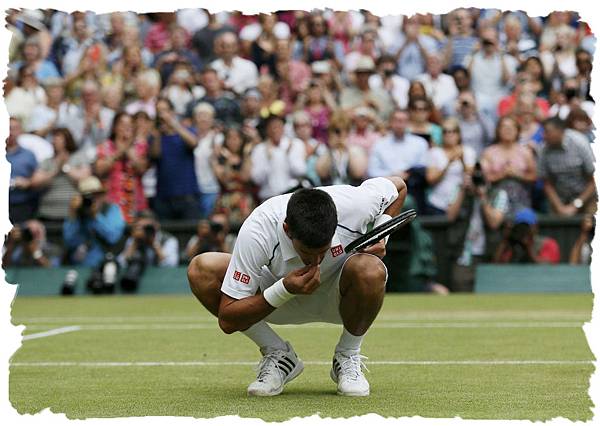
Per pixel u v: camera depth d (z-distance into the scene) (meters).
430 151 20.14
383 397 7.07
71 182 20.81
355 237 6.91
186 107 21.19
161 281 20.34
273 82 21.41
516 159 20.23
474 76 21.14
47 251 20.66
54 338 11.97
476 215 19.95
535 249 19.94
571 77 20.84
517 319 14.38
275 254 6.74
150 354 10.21
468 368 8.79
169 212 20.73
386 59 21.25
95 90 21.42
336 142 20.44
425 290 19.75
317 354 10.12
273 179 20.39
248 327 6.95
